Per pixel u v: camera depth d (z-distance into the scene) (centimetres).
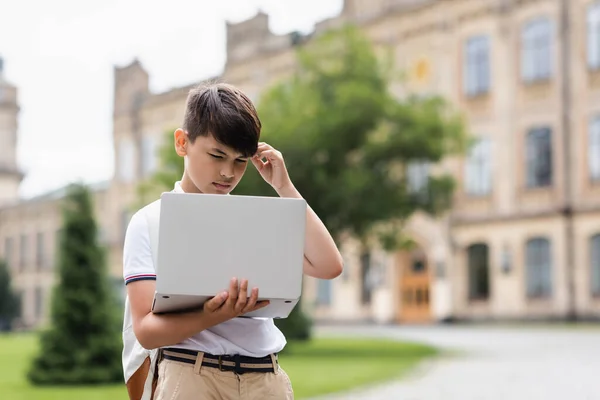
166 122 4725
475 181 3466
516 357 1694
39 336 1279
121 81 5022
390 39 3734
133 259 255
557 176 3231
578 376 1278
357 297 3806
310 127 2131
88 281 1284
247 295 237
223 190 257
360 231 2198
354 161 2272
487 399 1007
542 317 3209
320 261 272
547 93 3278
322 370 1436
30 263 5700
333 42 2319
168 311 246
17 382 1289
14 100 6353
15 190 6338
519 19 3359
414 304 3628
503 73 3394
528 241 3294
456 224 3488
